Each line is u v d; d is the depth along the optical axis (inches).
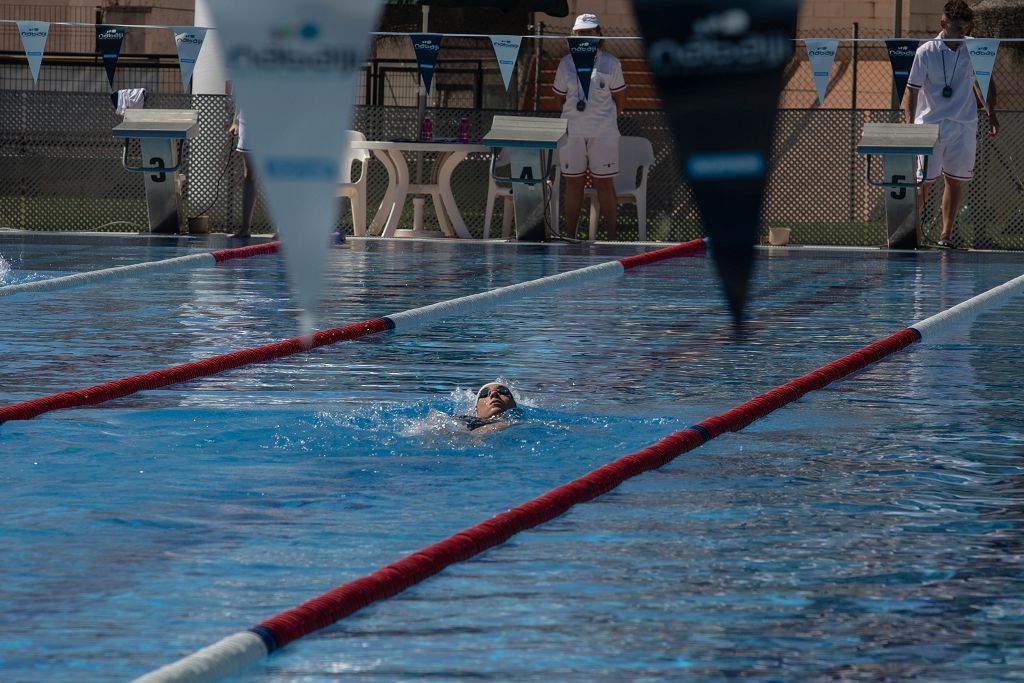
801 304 1291.8
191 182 2160.4
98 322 1118.4
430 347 1016.2
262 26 198.5
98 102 2172.7
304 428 700.7
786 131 2092.8
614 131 1988.2
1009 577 434.0
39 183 2188.7
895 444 666.2
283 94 199.8
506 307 1279.5
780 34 174.6
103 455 635.5
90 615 391.9
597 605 403.2
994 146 1978.3
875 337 1064.2
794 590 419.2
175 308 1218.0
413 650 361.1
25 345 986.1
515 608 399.9
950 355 987.9
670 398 799.1
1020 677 340.2
